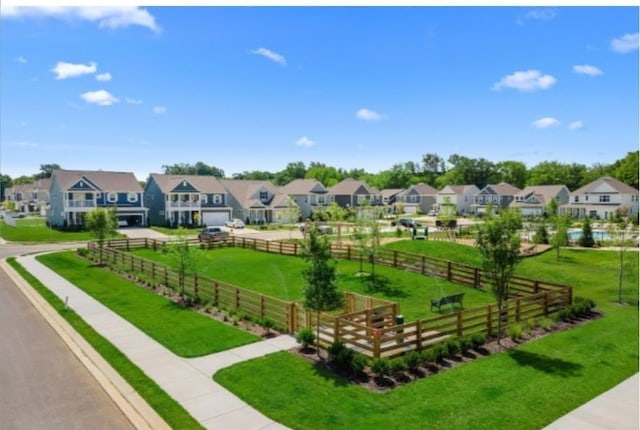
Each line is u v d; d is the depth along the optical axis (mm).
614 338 14484
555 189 77625
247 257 32094
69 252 35938
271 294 20828
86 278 24766
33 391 10555
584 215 67562
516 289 20875
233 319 16094
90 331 14898
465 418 9188
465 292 21234
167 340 13969
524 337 14586
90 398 10211
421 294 20844
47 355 12891
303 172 120750
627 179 79562
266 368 11719
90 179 57250
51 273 26297
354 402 9852
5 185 134250
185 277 22031
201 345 13508
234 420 9078
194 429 8734
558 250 30062
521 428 8867
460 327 14039
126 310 17766
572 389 10633
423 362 11930
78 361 12414
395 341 14234
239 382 10852
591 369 11883
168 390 10430
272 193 69375
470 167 106500
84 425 9062
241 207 65562
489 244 14422
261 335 14570
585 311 17406
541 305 17156
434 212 82688
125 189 58312
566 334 14867
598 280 24078
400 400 9977
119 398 10109
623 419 9258
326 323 14383
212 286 19969
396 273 24922
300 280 24062
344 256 30094
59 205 56062
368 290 21500
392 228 50719
